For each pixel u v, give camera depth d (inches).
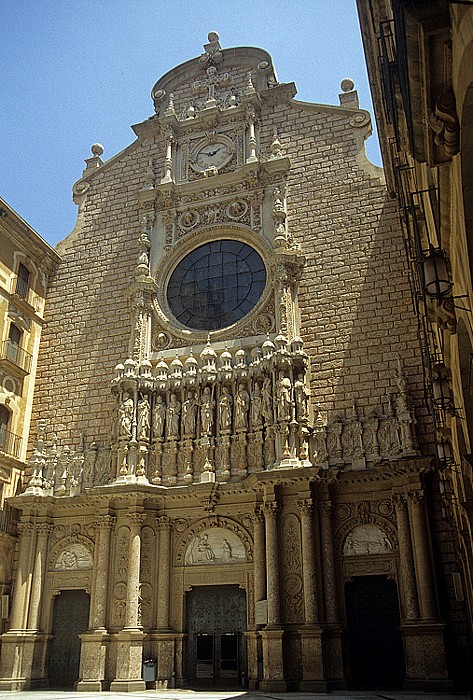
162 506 1212.5
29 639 1175.6
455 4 368.2
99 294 1462.8
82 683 1090.1
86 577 1214.9
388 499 1096.8
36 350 1449.3
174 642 1130.0
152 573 1174.3
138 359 1322.6
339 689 998.4
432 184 529.7
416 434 1107.3
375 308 1232.8
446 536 1043.9
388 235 1277.1
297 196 1379.2
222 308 1350.9
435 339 810.8
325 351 1232.8
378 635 1047.6
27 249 1448.1
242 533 1157.7
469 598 929.5
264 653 1029.8
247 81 1555.1
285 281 1282.0
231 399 1234.6
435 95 417.7
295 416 1169.4
